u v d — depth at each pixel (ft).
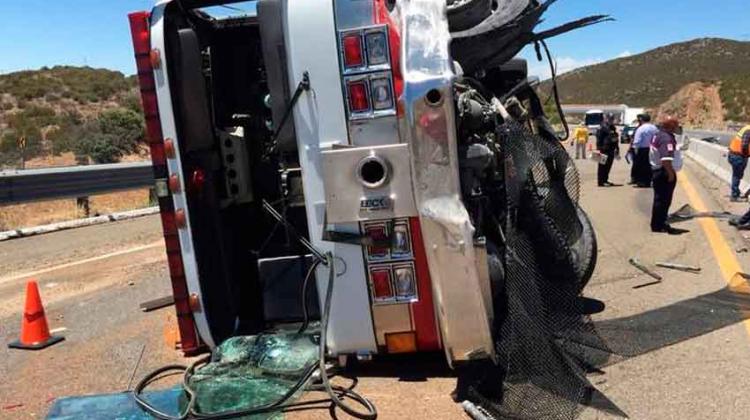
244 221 17.63
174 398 14.47
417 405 13.44
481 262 12.75
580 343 14.70
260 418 13.25
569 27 15.51
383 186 13.37
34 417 14.39
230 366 15.08
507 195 13.85
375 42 13.46
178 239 15.37
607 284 21.90
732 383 13.89
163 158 15.14
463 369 14.53
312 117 13.80
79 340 19.69
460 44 14.60
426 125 12.43
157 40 14.64
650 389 13.79
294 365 14.80
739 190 41.39
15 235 41.57
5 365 17.88
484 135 13.74
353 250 14.11
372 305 14.21
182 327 16.12
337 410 13.43
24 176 43.93
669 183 30.04
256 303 17.56
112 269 30.17
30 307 19.34
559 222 14.83
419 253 13.85
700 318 17.89
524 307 13.58
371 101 13.53
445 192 12.54
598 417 12.67
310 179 14.02
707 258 24.99
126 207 58.80
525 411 12.84
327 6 13.67
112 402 14.60
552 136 18.12
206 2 14.93
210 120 15.56
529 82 18.17
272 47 13.97
